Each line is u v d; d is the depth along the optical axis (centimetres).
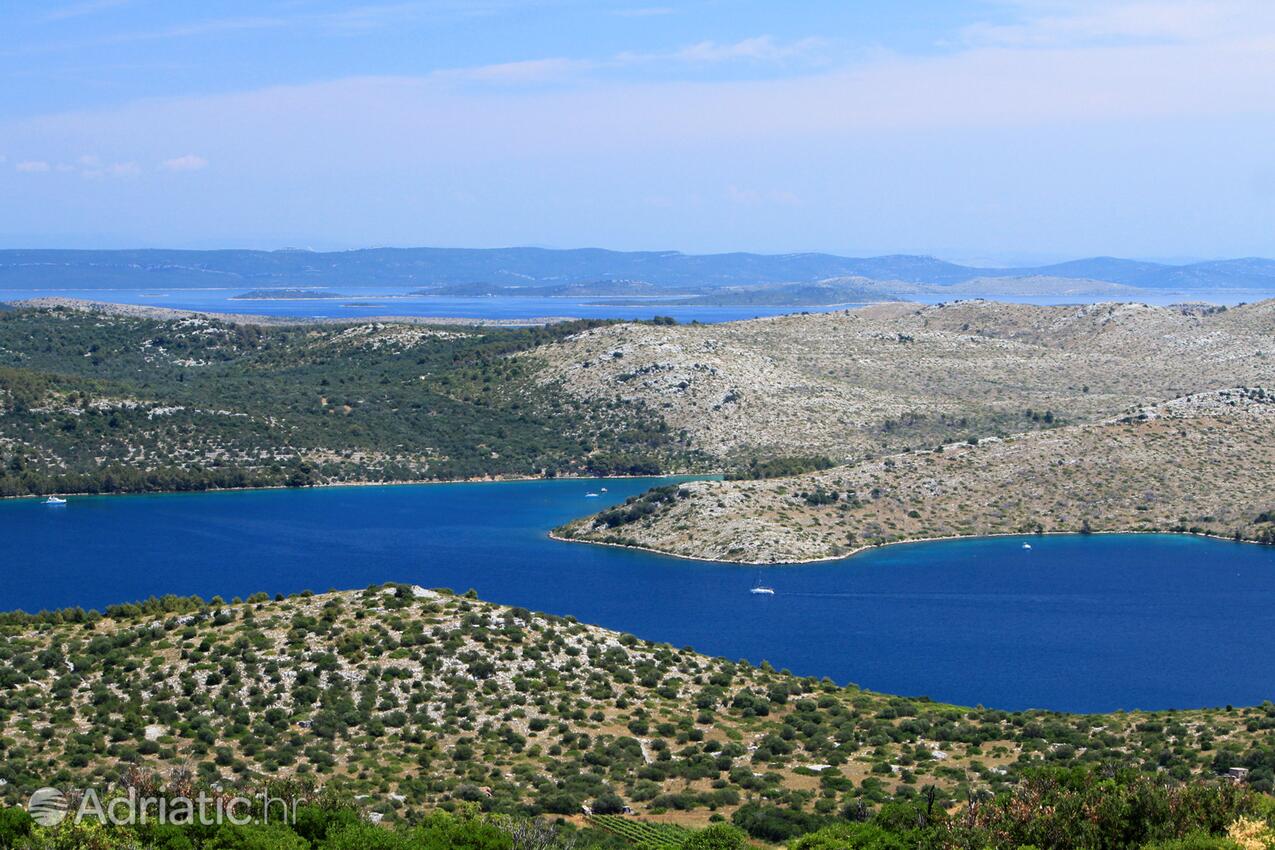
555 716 11231
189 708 10631
